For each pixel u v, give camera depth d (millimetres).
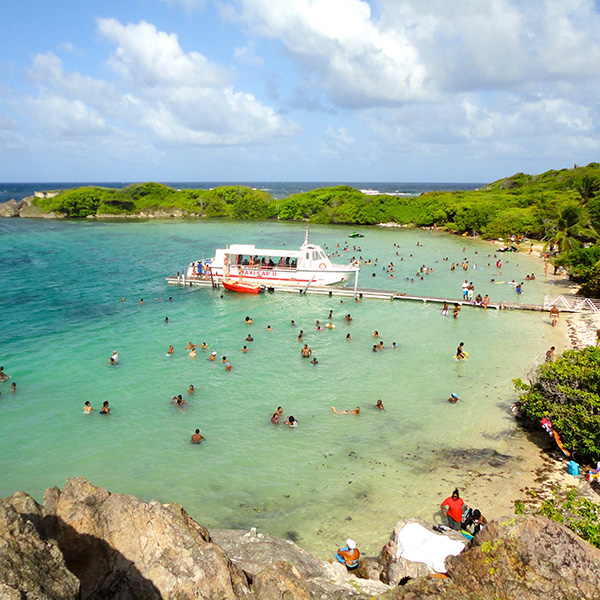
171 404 24750
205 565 7840
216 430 22203
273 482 18297
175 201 150500
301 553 12984
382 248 82250
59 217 136750
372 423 22906
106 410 23547
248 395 25891
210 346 33625
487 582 8203
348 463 19594
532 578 7988
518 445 20938
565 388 19984
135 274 59344
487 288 53000
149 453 20234
